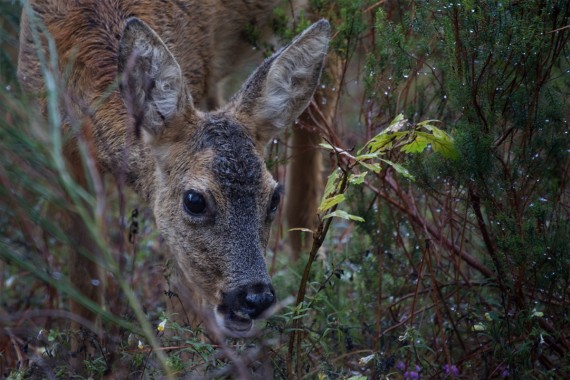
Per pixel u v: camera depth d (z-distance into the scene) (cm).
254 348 961
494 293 1123
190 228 1047
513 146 1081
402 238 1226
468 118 1025
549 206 1027
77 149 1141
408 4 1221
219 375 912
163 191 1089
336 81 1358
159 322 1048
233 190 1028
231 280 1013
